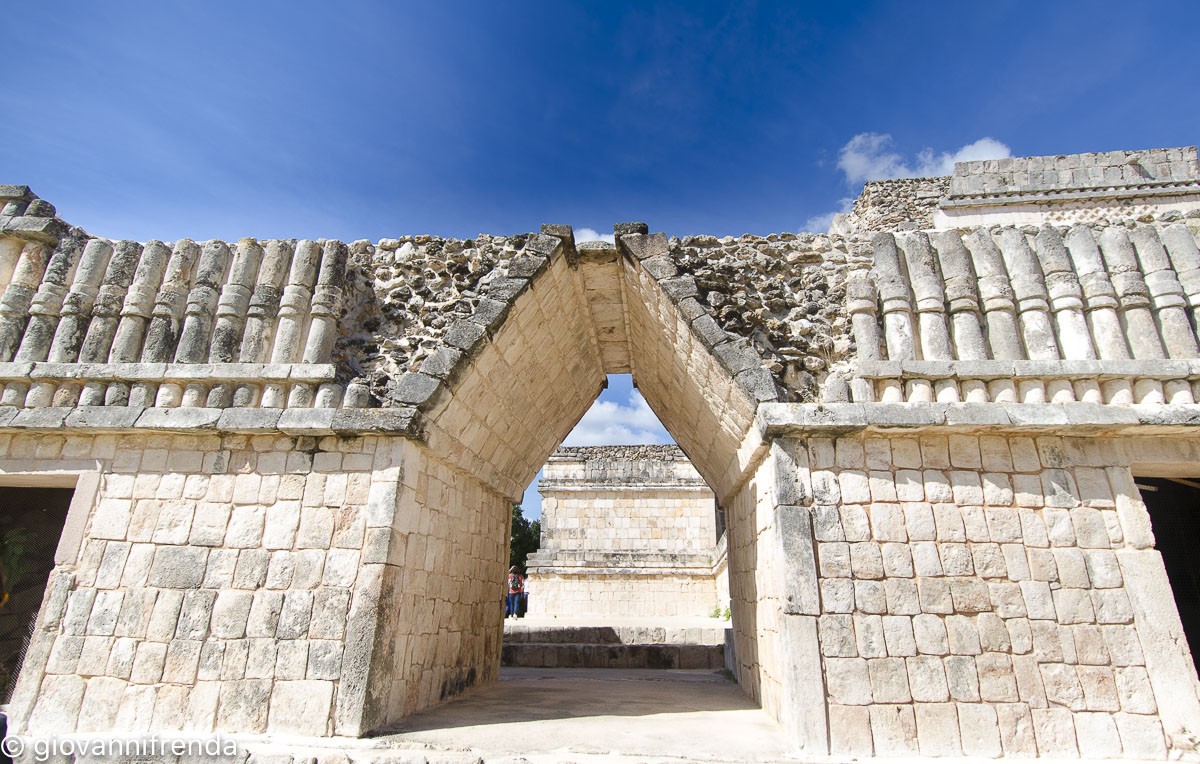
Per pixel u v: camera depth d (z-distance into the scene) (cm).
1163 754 464
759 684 677
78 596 543
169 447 588
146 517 566
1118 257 597
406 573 575
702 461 948
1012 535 525
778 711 570
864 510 534
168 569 548
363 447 578
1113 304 578
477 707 645
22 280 641
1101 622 500
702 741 508
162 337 622
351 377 635
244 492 570
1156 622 497
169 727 504
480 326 606
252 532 557
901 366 567
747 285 650
